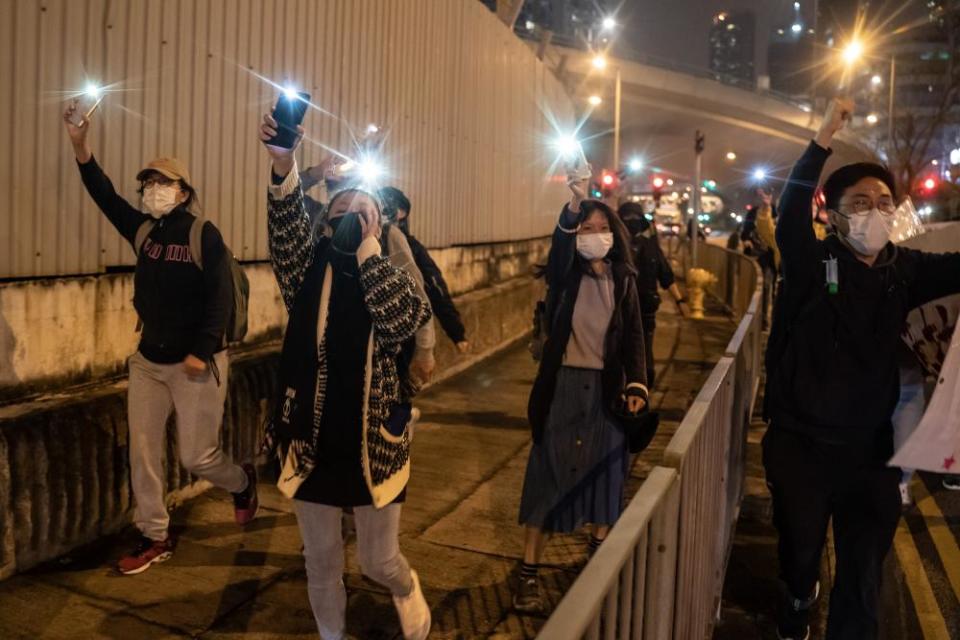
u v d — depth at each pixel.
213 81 5.90
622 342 4.17
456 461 6.49
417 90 9.37
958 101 52.66
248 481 4.63
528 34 43.03
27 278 4.54
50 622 3.77
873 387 3.53
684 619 3.10
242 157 6.25
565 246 4.22
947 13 55.31
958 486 6.37
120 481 4.63
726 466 4.39
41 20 4.55
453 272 10.73
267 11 6.45
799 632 3.94
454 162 10.75
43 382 4.61
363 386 3.09
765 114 57.81
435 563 4.66
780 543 3.81
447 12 10.23
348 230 3.17
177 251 4.15
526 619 4.08
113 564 4.32
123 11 5.08
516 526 5.22
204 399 4.29
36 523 4.16
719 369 4.25
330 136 7.43
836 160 57.72
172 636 3.74
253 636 3.79
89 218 4.91
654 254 6.96
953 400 3.24
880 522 3.62
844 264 3.58
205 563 4.45
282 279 3.28
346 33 7.62
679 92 53.31
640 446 4.25
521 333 12.41
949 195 32.53
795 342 3.63
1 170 4.38
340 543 3.32
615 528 2.23
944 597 4.76
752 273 13.59
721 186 82.88
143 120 5.28
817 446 3.60
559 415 4.16
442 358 9.25
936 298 3.62
